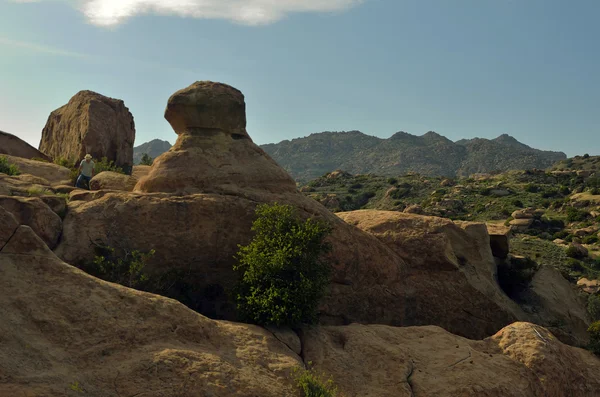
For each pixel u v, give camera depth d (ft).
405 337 47.91
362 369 41.88
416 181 455.63
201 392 30.81
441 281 62.64
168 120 59.67
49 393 26.50
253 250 46.19
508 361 46.34
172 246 50.60
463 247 66.74
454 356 45.34
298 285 44.52
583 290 138.10
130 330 33.30
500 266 73.92
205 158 56.49
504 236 72.95
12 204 45.42
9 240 34.55
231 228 52.85
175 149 57.16
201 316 38.29
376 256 59.88
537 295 71.05
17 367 27.32
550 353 47.50
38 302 32.04
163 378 30.60
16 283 32.55
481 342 49.78
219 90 59.21
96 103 112.78
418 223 65.77
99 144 105.81
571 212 299.99
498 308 63.72
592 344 55.83
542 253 199.72
